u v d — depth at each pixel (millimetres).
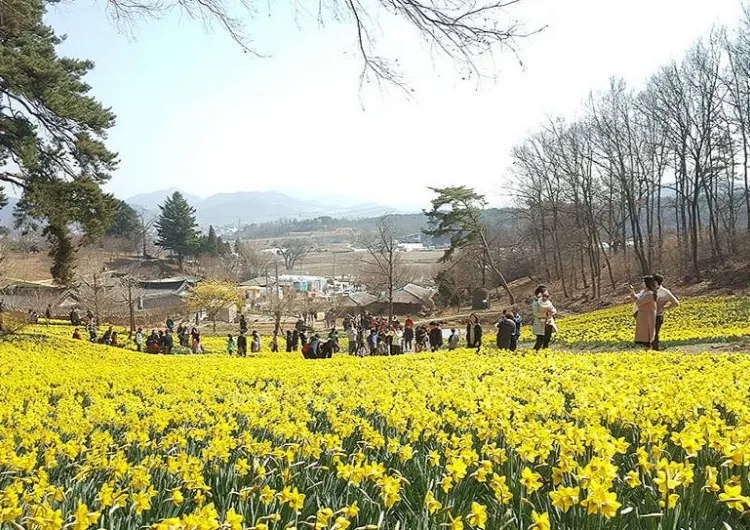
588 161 63500
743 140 52656
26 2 9891
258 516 4461
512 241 92375
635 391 8141
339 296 92750
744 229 65562
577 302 64000
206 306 72125
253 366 21641
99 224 31172
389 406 7574
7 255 52219
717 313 32688
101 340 42031
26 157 27547
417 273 125312
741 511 3914
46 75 26719
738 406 6551
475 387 10180
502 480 4285
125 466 5070
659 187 59656
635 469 5004
